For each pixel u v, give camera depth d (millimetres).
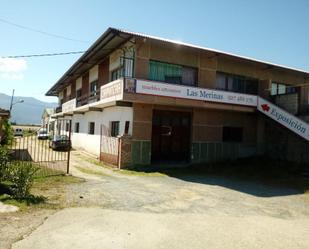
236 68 21688
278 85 24219
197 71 19938
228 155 21234
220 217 8156
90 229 6582
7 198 8328
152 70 18203
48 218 7094
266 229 7316
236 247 6055
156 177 14602
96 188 10820
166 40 17297
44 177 12086
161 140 19125
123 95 15547
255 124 22641
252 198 10938
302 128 18031
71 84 35906
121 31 16219
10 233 6031
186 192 11227
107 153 18797
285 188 13266
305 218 8719
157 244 5977
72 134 32250
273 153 21719
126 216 7668
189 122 20141
